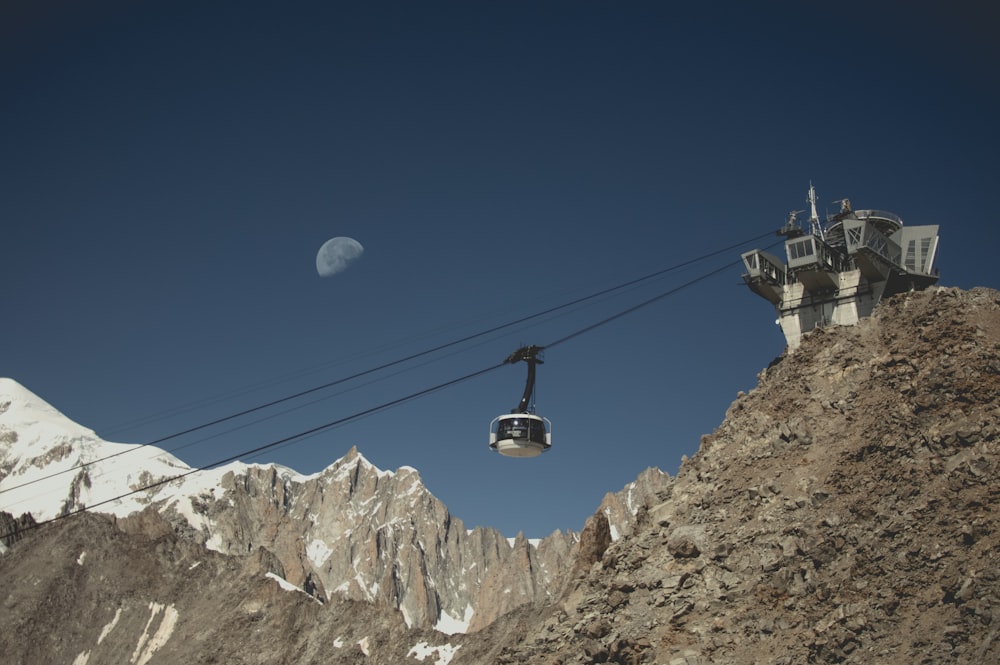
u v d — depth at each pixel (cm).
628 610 6388
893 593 5481
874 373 7044
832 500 6284
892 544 5734
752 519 6525
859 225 8094
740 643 5741
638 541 7012
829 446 6744
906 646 5162
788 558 6056
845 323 8162
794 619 5731
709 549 6475
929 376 6506
